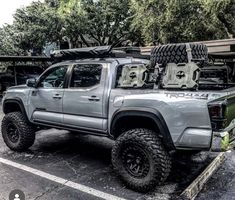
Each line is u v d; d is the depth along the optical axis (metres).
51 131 7.70
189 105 3.66
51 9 19.92
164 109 3.83
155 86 4.07
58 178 4.57
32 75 18.28
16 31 20.70
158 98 3.89
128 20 20.14
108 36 21.75
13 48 21.78
